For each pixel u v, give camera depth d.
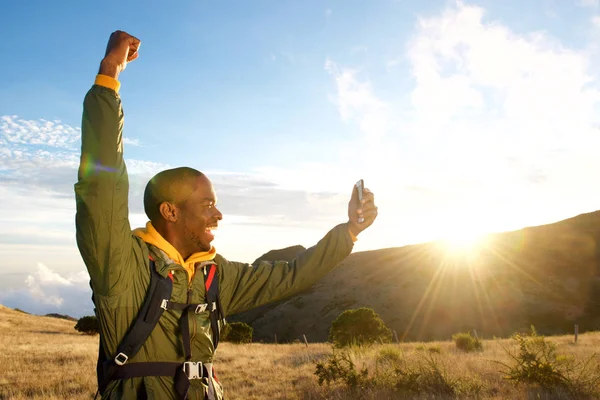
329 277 76.25
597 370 10.05
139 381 1.53
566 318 55.84
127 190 1.47
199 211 1.69
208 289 1.71
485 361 12.81
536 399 8.78
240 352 19.41
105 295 1.50
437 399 8.79
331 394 9.78
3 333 33.66
